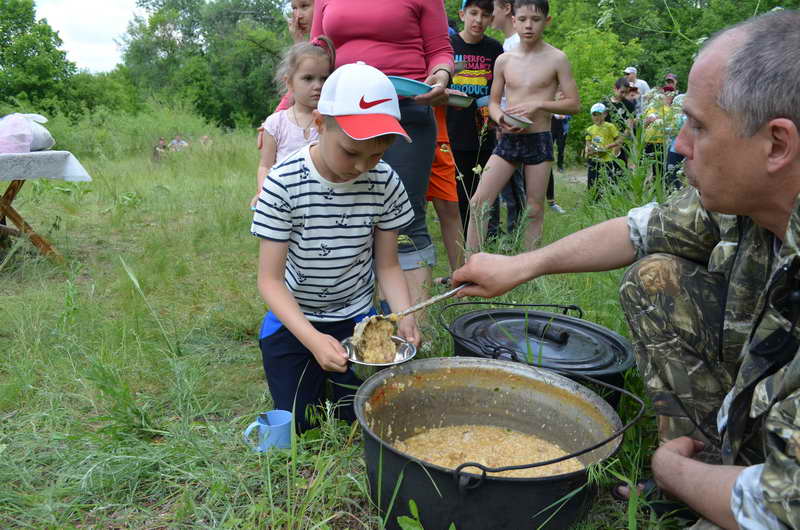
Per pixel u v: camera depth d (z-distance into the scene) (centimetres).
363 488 201
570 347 241
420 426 222
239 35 4741
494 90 502
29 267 443
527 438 217
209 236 563
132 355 306
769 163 139
